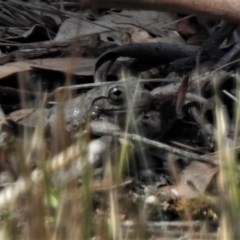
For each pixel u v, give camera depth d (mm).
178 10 4680
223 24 5887
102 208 3805
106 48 6328
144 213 3902
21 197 3773
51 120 4754
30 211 3492
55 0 7680
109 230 3678
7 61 6117
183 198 4508
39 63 5988
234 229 3574
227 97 5629
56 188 3824
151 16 7359
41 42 6543
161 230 4066
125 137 4242
